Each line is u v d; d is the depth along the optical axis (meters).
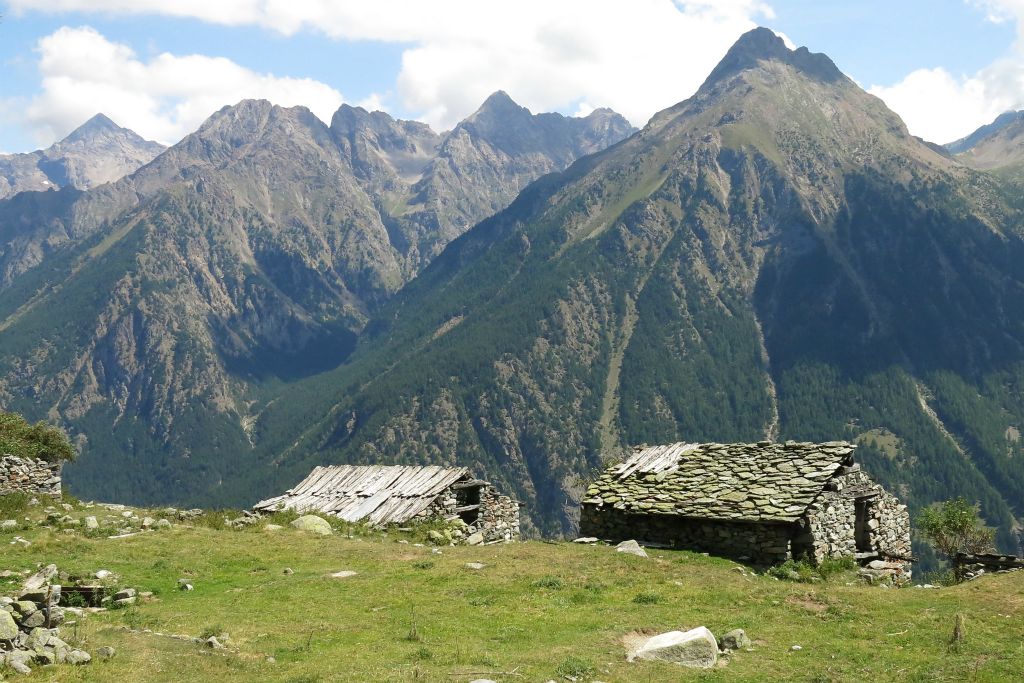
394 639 17.61
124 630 17.47
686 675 15.69
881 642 17.97
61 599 19.97
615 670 15.77
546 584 22.69
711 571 25.78
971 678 15.34
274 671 15.44
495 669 15.50
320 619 19.28
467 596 21.58
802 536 28.67
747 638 17.84
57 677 13.93
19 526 29.91
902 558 33.06
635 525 32.47
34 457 38.59
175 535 30.45
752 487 30.95
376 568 25.52
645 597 21.41
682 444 37.78
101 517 34.97
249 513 40.12
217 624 18.48
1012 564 28.36
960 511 38.91
